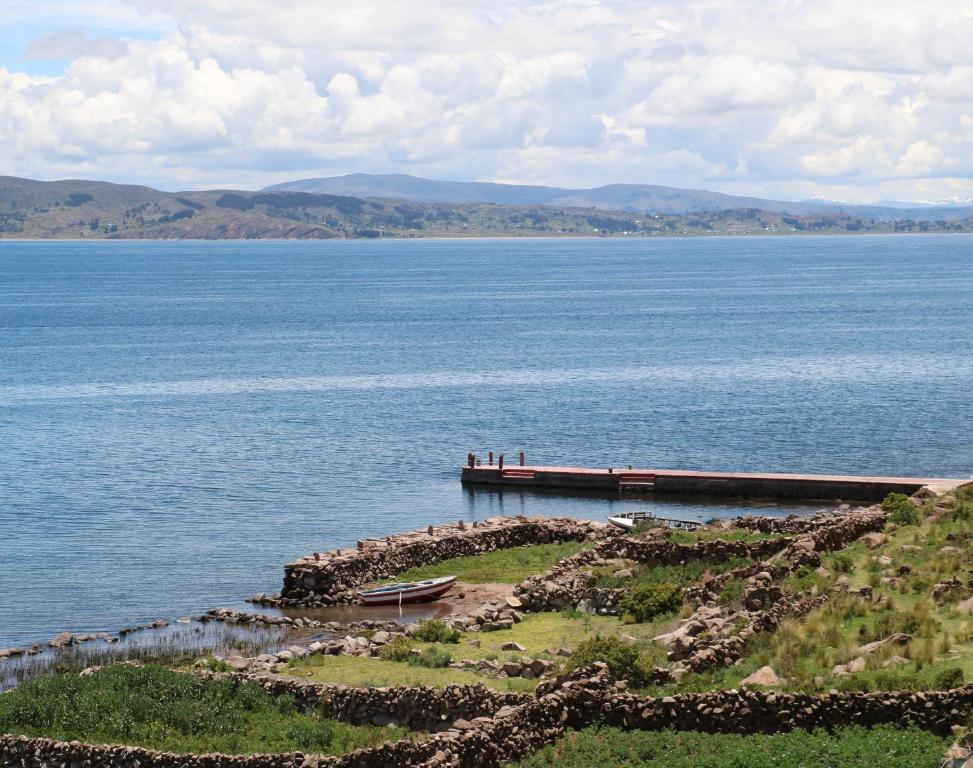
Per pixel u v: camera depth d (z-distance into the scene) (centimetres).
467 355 18075
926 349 18000
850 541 5884
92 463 10231
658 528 6756
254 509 8612
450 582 6338
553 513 8562
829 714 3741
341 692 4231
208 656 5141
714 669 4219
